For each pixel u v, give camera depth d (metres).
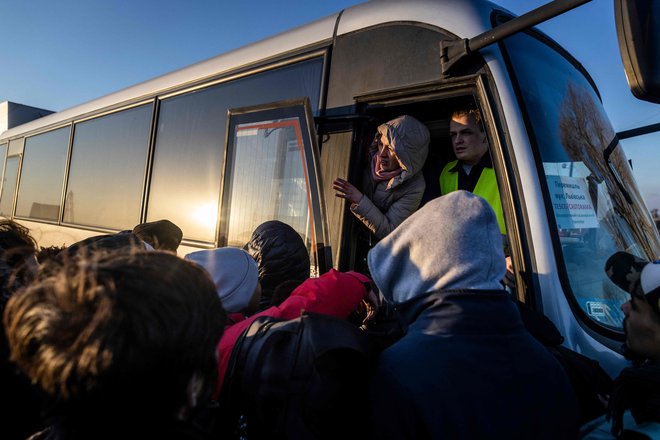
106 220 4.65
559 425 1.13
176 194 3.80
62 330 0.64
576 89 2.53
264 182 2.77
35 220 6.12
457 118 2.55
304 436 1.06
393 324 2.41
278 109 2.74
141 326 0.64
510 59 2.18
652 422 1.14
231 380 1.11
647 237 2.43
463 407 1.01
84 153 5.30
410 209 2.59
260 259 2.08
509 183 1.98
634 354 1.35
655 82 1.32
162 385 0.67
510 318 1.15
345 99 2.67
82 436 0.66
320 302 1.54
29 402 1.21
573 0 1.66
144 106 4.42
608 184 2.36
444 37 2.30
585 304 1.89
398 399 1.03
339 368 1.10
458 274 1.13
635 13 1.33
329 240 2.38
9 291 1.23
